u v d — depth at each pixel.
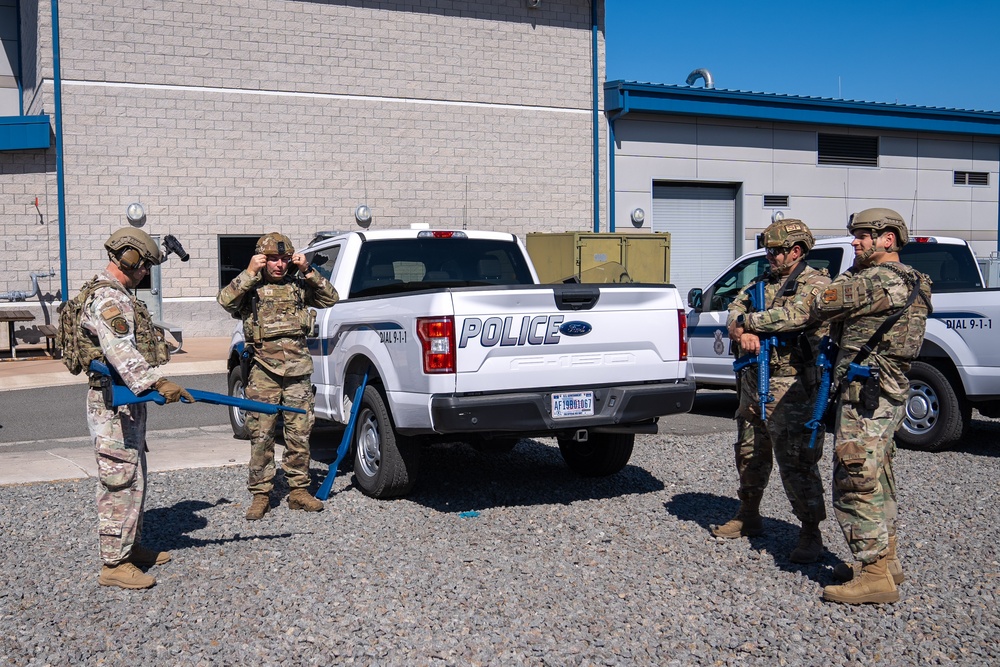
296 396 6.66
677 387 6.85
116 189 18.75
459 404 6.18
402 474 6.84
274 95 19.84
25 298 18.16
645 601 4.79
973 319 8.38
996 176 27.56
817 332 5.31
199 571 5.31
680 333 6.96
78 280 18.53
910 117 25.61
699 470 7.95
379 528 6.20
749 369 5.59
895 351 4.65
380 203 20.89
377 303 7.00
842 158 25.52
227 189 19.56
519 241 8.62
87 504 6.80
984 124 26.73
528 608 4.69
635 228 23.47
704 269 24.52
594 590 4.95
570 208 22.80
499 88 21.91
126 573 5.04
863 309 4.64
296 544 5.84
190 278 19.38
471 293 6.28
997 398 8.34
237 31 19.48
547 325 6.47
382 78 20.75
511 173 22.12
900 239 4.81
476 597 4.84
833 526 6.18
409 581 5.09
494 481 7.65
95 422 5.00
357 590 4.95
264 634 4.38
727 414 11.38
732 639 4.30
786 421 5.29
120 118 18.70
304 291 6.85
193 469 8.07
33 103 20.03
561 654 4.15
